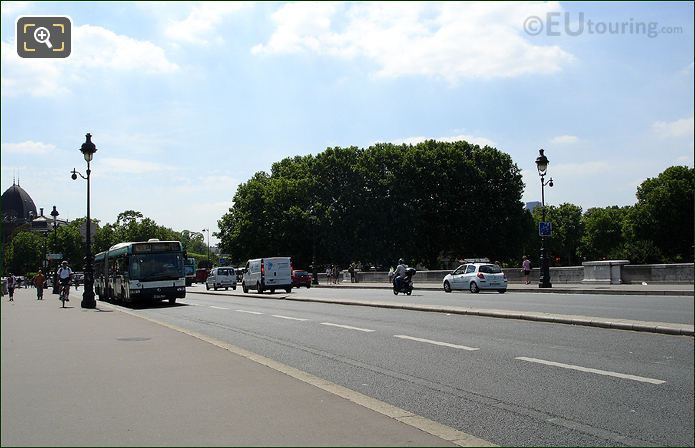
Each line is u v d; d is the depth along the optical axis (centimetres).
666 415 748
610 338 1370
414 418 707
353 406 764
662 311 1916
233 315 2450
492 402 834
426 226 7875
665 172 8312
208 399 802
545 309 2103
